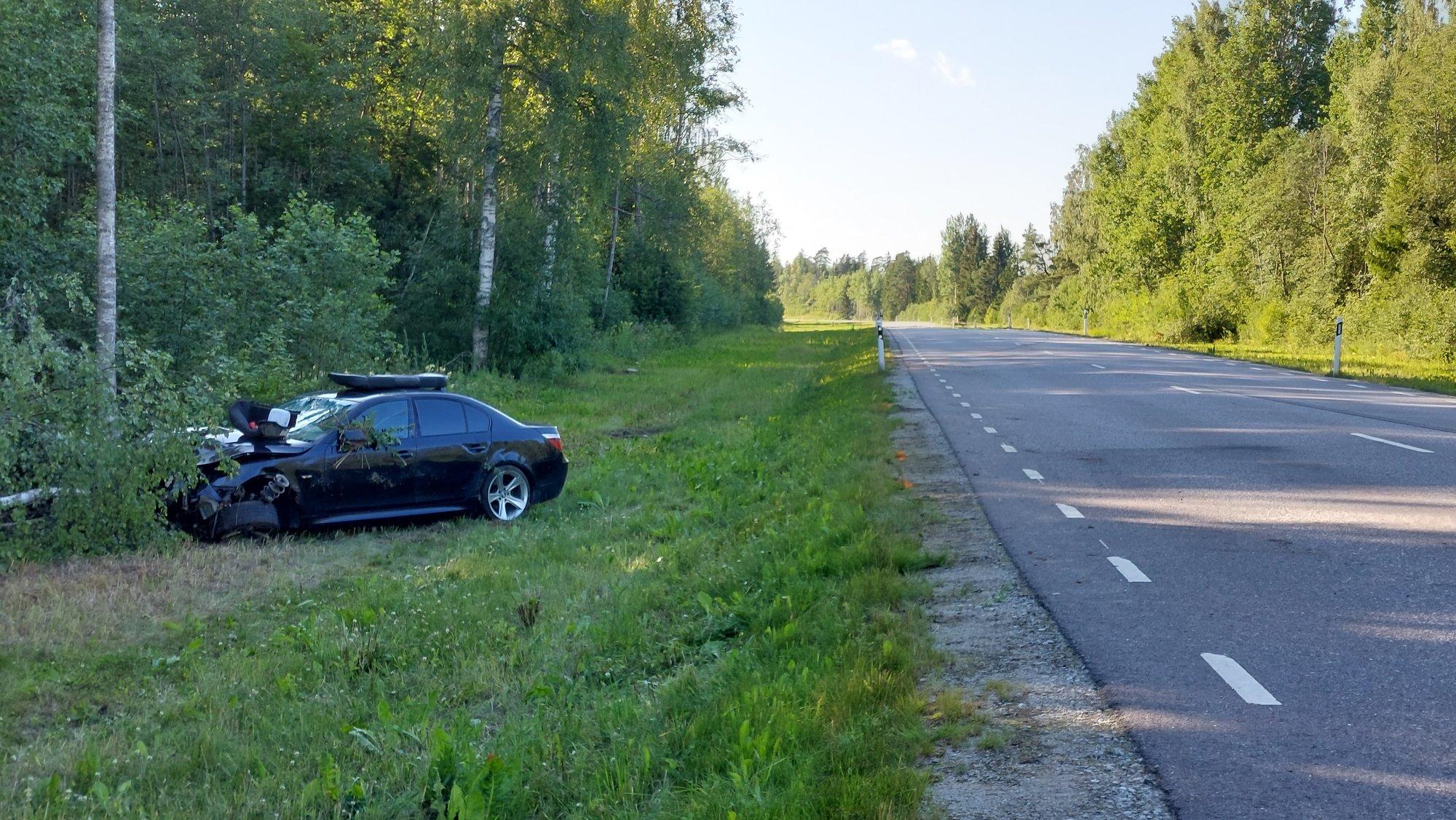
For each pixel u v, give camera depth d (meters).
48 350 9.33
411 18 28.20
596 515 11.86
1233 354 37.38
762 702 5.11
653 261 52.34
